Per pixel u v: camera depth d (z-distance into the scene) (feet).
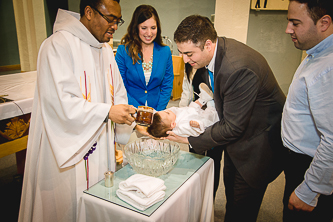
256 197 5.68
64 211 5.17
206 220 5.68
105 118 4.70
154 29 7.57
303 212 4.82
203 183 5.23
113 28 4.91
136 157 4.59
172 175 4.77
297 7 3.76
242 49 4.79
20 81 9.21
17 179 8.52
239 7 12.06
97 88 5.14
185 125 5.23
